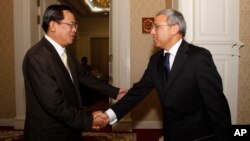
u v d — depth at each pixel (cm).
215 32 259
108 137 387
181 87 165
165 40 175
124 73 411
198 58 162
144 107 430
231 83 263
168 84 168
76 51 1089
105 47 1152
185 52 169
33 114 174
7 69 441
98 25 1131
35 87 165
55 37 177
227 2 257
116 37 410
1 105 446
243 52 268
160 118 429
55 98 163
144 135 396
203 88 159
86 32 1130
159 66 184
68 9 180
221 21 258
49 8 177
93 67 1152
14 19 422
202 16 258
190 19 265
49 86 163
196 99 167
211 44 258
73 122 167
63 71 175
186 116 169
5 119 447
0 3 434
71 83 180
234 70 263
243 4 263
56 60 173
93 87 225
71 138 184
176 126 171
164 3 416
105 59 1177
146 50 422
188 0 265
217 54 259
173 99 167
